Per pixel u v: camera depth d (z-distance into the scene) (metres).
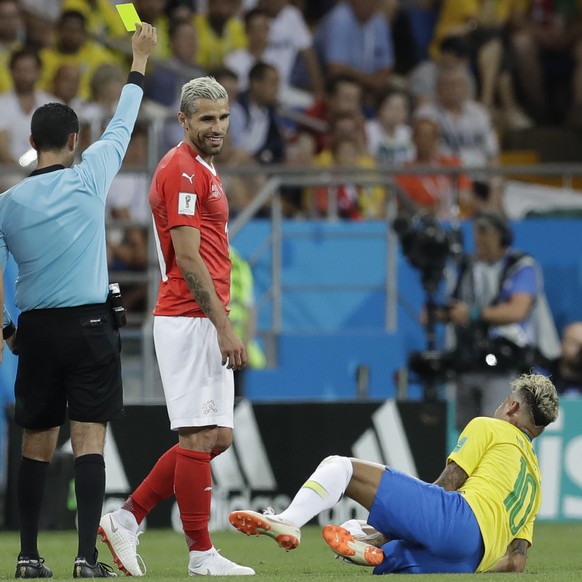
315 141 49.72
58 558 26.67
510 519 20.05
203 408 20.77
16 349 20.88
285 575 20.81
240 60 50.78
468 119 52.12
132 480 34.88
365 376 40.75
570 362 40.44
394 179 46.44
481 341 37.09
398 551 19.88
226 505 35.62
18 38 47.12
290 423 36.00
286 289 43.53
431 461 36.25
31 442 20.95
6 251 20.45
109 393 20.53
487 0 57.50
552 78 58.62
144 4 48.66
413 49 56.56
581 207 47.62
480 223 38.34
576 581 18.47
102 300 20.59
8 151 44.59
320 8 56.53
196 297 20.53
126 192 43.56
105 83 45.44
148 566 24.59
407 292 44.03
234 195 44.88
